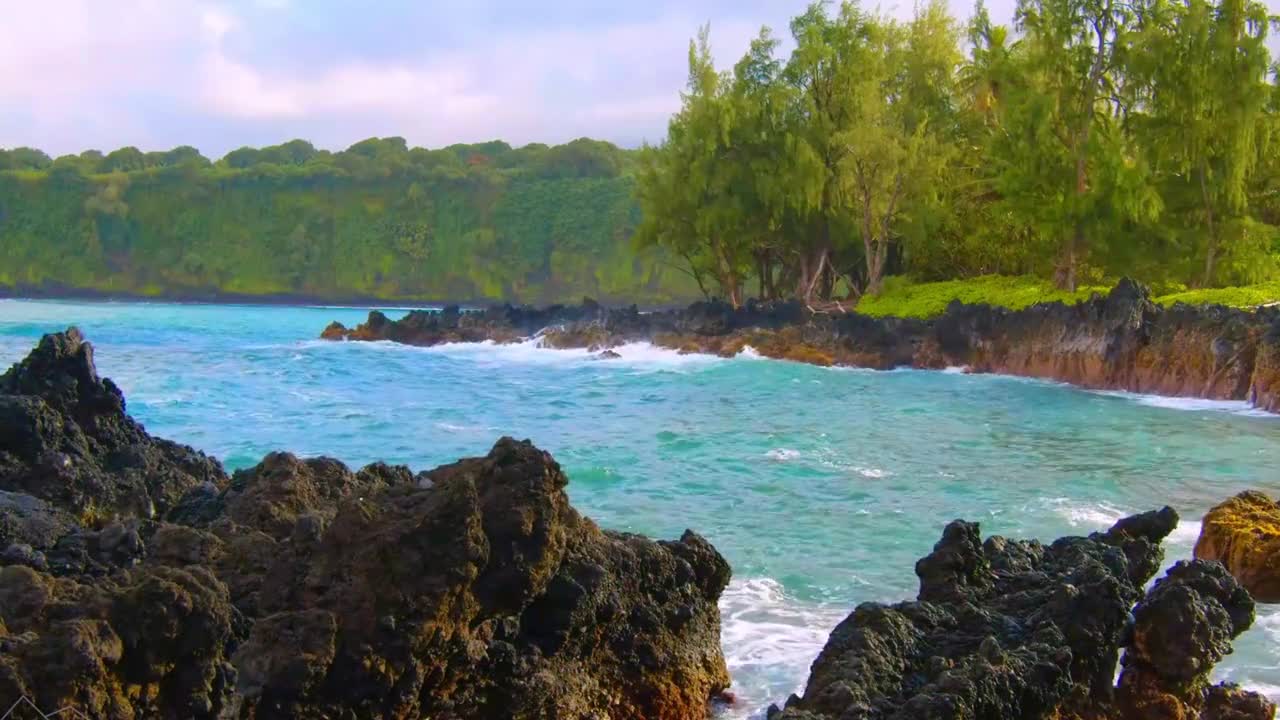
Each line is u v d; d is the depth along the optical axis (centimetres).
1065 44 4712
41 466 1108
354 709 716
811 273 6012
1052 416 2956
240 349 5066
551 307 5688
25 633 601
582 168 15912
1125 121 4850
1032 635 845
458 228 15100
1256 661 1073
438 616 738
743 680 1030
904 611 882
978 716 744
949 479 1994
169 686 632
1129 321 3675
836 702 751
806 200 5456
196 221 15038
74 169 15212
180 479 1230
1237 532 1341
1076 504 1777
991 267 5769
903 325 4466
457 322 5731
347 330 5866
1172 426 2770
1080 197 4553
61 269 14438
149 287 14512
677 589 991
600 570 875
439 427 2644
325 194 15388
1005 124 4862
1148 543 1048
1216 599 948
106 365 4128
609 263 14362
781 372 4091
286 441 2372
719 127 5569
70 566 855
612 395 3394
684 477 1984
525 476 813
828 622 1183
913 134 5419
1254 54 4381
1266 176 4981
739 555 1444
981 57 5431
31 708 561
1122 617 874
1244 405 3216
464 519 757
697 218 5619
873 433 2597
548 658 847
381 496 806
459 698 786
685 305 13562
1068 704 832
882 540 1530
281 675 688
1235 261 4525
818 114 5584
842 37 5584
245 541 855
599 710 895
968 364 4203
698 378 3903
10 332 5991
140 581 660
